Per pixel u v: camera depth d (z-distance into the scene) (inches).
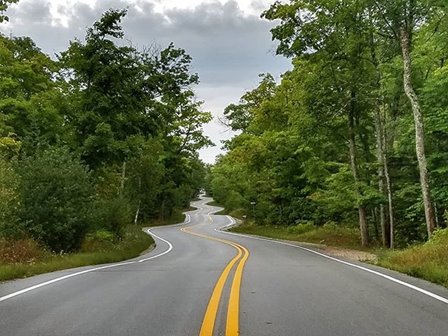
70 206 839.7
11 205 765.3
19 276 517.0
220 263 688.4
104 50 1179.9
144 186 2420.0
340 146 1376.7
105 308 309.7
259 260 751.1
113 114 1205.7
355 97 1139.9
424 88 889.5
